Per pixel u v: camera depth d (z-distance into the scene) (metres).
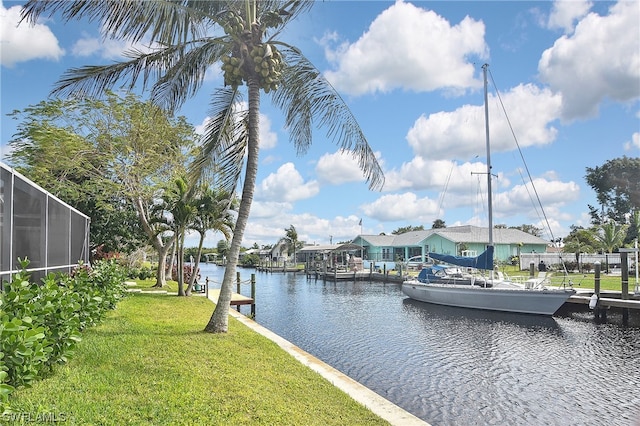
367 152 11.57
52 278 6.29
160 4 7.97
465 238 47.75
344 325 18.39
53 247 11.30
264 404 5.43
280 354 8.61
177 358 7.10
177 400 5.09
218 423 4.62
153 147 21.64
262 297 29.41
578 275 32.59
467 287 22.58
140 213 21.75
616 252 39.62
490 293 21.55
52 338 5.36
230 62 9.92
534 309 20.22
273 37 10.70
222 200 18.12
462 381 10.55
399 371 11.41
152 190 21.66
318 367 8.12
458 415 8.45
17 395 4.54
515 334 16.44
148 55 9.79
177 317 12.16
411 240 55.09
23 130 19.97
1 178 7.98
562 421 8.18
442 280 25.83
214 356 7.60
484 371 11.41
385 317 20.50
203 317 12.53
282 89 11.57
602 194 52.06
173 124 21.91
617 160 50.66
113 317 11.08
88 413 4.32
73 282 8.02
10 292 4.84
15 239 8.62
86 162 20.98
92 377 5.55
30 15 7.38
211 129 10.89
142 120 20.61
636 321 18.66
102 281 11.16
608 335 16.25
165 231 22.06
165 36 8.47
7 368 3.82
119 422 4.28
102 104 20.03
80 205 22.64
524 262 40.25
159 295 18.28
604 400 9.27
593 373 11.23
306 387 6.68
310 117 11.99
